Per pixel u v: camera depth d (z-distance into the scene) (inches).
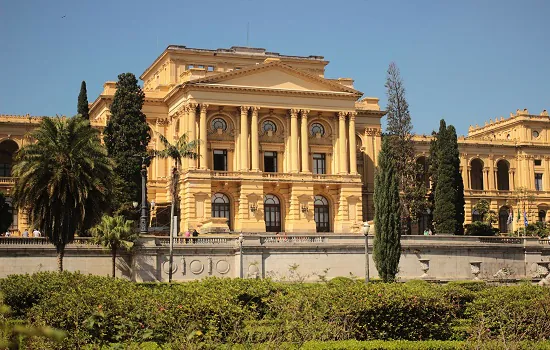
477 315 1382.9
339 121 4237.2
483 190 5157.5
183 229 3890.3
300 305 1288.1
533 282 3117.6
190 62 4586.6
